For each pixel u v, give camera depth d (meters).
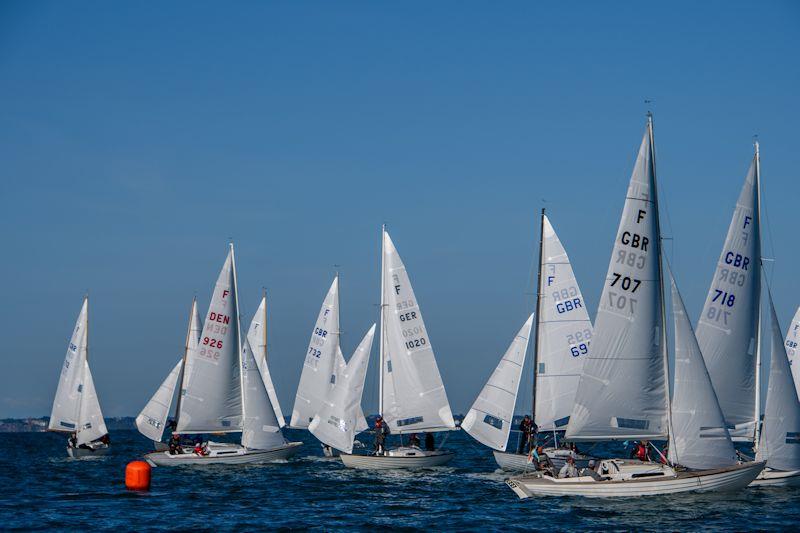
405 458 111.81
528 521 71.62
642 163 81.38
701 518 70.38
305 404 139.12
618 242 81.44
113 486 100.19
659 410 80.56
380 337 115.88
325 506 82.06
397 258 116.44
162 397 138.00
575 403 82.44
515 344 108.81
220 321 123.62
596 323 82.00
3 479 110.56
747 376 85.50
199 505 83.31
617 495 77.75
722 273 86.06
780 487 82.00
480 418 109.00
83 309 151.38
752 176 86.12
